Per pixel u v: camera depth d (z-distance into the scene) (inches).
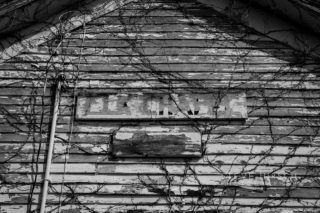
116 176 264.2
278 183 262.7
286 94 285.4
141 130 274.2
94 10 305.6
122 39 299.9
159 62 292.4
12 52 293.4
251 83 287.4
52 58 293.3
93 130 275.4
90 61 293.0
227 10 305.6
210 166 266.7
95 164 267.1
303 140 273.6
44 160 267.4
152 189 260.5
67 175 263.9
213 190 260.5
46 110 280.8
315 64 293.1
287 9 292.2
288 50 297.1
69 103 282.5
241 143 272.2
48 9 296.5
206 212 255.3
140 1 306.7
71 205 256.8
